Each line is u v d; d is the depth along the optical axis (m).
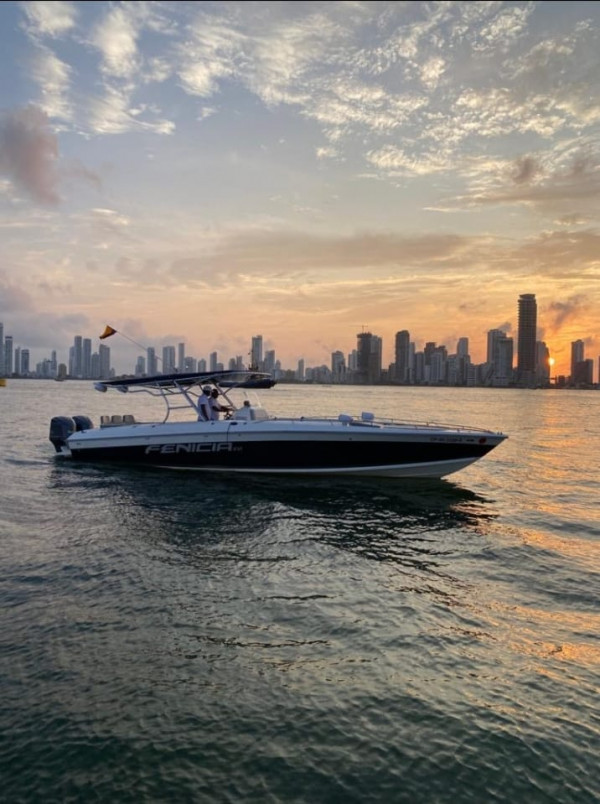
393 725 4.69
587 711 4.93
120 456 17.22
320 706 4.92
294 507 12.52
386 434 15.08
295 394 116.56
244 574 8.14
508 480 17.19
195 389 17.12
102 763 4.19
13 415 42.31
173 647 5.88
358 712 4.85
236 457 15.99
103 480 15.27
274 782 4.05
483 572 8.55
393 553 9.42
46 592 7.29
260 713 4.80
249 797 3.91
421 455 15.39
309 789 3.99
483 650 5.98
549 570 8.68
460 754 4.36
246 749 4.37
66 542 9.55
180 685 5.18
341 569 8.48
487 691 5.21
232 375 16.23
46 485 14.55
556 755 4.36
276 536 10.20
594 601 7.41
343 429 15.22
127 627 6.32
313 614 6.78
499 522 11.82
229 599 7.19
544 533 11.01
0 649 5.75
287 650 5.88
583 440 30.92
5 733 4.47
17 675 5.28
